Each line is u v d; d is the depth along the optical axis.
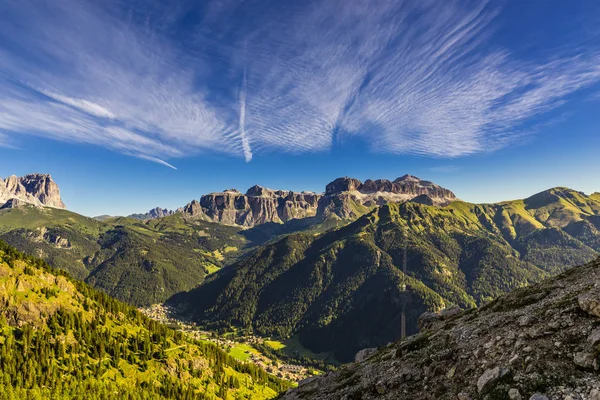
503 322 40.66
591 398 23.02
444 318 83.81
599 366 25.47
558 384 25.88
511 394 27.41
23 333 180.00
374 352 84.31
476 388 31.31
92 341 197.88
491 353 34.78
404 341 71.81
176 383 191.75
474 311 63.09
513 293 57.72
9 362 160.25
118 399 161.12
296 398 66.31
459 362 37.59
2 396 142.12
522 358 30.70
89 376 173.38
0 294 192.38
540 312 37.50
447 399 32.88
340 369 75.31
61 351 180.00
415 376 41.03
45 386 157.38
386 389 42.12
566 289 45.47
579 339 29.30
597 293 32.56
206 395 193.50
